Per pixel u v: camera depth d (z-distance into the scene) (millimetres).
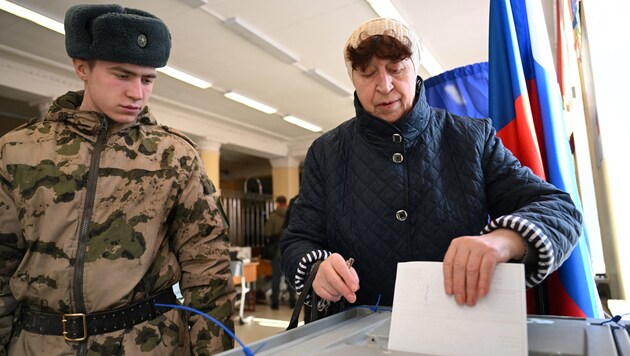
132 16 724
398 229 736
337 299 622
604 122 1125
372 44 682
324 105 5438
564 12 1823
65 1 2908
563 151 948
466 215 729
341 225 777
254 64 4051
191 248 801
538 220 550
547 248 515
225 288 804
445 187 749
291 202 2664
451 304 462
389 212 743
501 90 980
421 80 779
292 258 727
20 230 714
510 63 963
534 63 1003
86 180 715
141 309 721
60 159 716
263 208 7348
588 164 1645
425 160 754
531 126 924
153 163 769
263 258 5199
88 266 687
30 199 691
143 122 819
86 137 740
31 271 689
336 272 594
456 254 474
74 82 4328
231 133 6453
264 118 6047
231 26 3250
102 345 676
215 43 3584
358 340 503
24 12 3023
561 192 665
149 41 735
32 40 3494
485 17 3240
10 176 704
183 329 781
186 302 793
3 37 3428
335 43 3654
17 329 721
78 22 710
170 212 791
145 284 732
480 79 1191
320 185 836
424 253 727
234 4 3018
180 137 854
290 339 490
